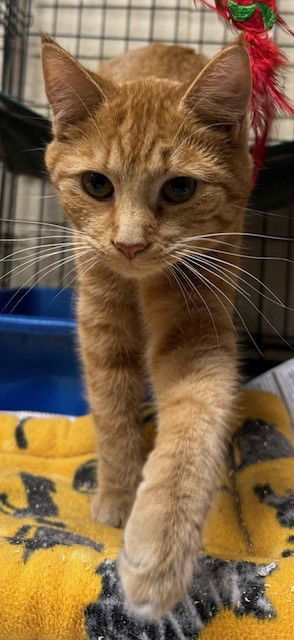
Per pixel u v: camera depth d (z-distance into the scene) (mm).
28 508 242
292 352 486
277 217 476
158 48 382
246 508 221
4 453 294
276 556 194
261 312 438
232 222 237
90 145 225
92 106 228
